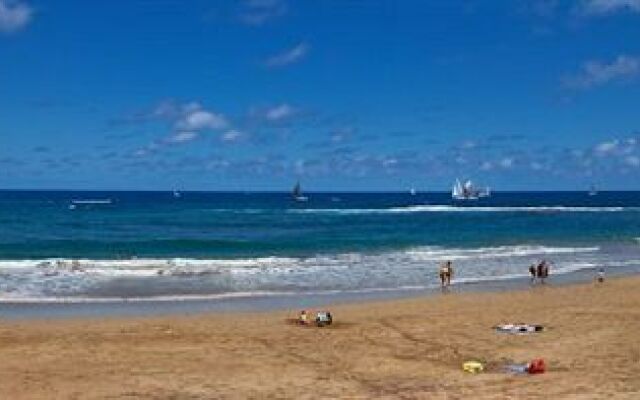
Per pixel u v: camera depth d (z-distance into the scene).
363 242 64.75
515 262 47.78
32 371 17.56
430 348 20.19
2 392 15.70
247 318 25.33
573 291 32.69
